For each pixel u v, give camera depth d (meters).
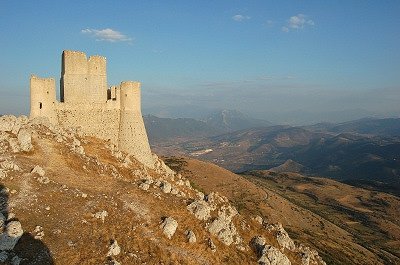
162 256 44.72
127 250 43.38
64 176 56.28
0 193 46.06
